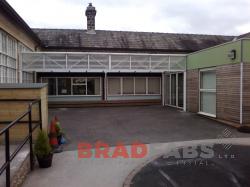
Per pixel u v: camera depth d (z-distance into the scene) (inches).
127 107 737.0
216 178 211.9
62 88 746.2
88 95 761.6
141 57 633.6
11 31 429.7
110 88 773.9
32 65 573.9
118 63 628.7
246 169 231.8
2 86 283.1
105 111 644.1
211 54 498.0
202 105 544.4
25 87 282.2
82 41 817.5
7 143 153.4
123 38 862.5
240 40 409.4
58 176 213.8
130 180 206.4
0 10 363.9
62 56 602.2
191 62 585.9
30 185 196.4
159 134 374.0
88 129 414.9
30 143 221.6
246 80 411.2
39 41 682.8
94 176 214.7
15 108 282.5
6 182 156.3
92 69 618.2
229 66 440.8
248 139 339.9
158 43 860.0
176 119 501.7
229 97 441.7
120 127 430.0
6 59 412.2
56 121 315.0
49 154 233.6
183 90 633.0
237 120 420.8
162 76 780.0
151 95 797.2
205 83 530.9
